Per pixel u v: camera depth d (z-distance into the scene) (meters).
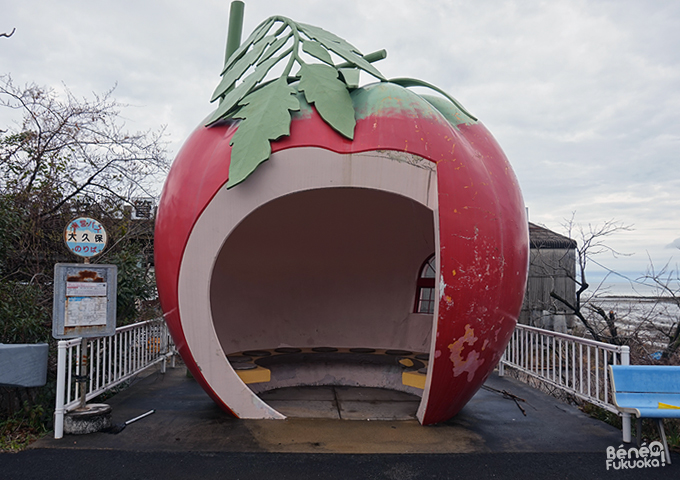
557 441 3.86
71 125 7.00
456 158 3.89
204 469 3.22
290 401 5.06
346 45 4.82
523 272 4.12
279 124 3.89
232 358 5.59
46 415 4.49
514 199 4.19
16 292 5.04
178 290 4.00
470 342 3.78
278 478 3.11
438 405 4.06
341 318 6.38
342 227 6.00
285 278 6.23
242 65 4.84
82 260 6.54
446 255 3.68
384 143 3.86
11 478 3.05
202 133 4.43
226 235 3.92
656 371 3.76
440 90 4.64
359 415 4.55
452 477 3.18
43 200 6.50
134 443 3.68
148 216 8.17
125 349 5.17
